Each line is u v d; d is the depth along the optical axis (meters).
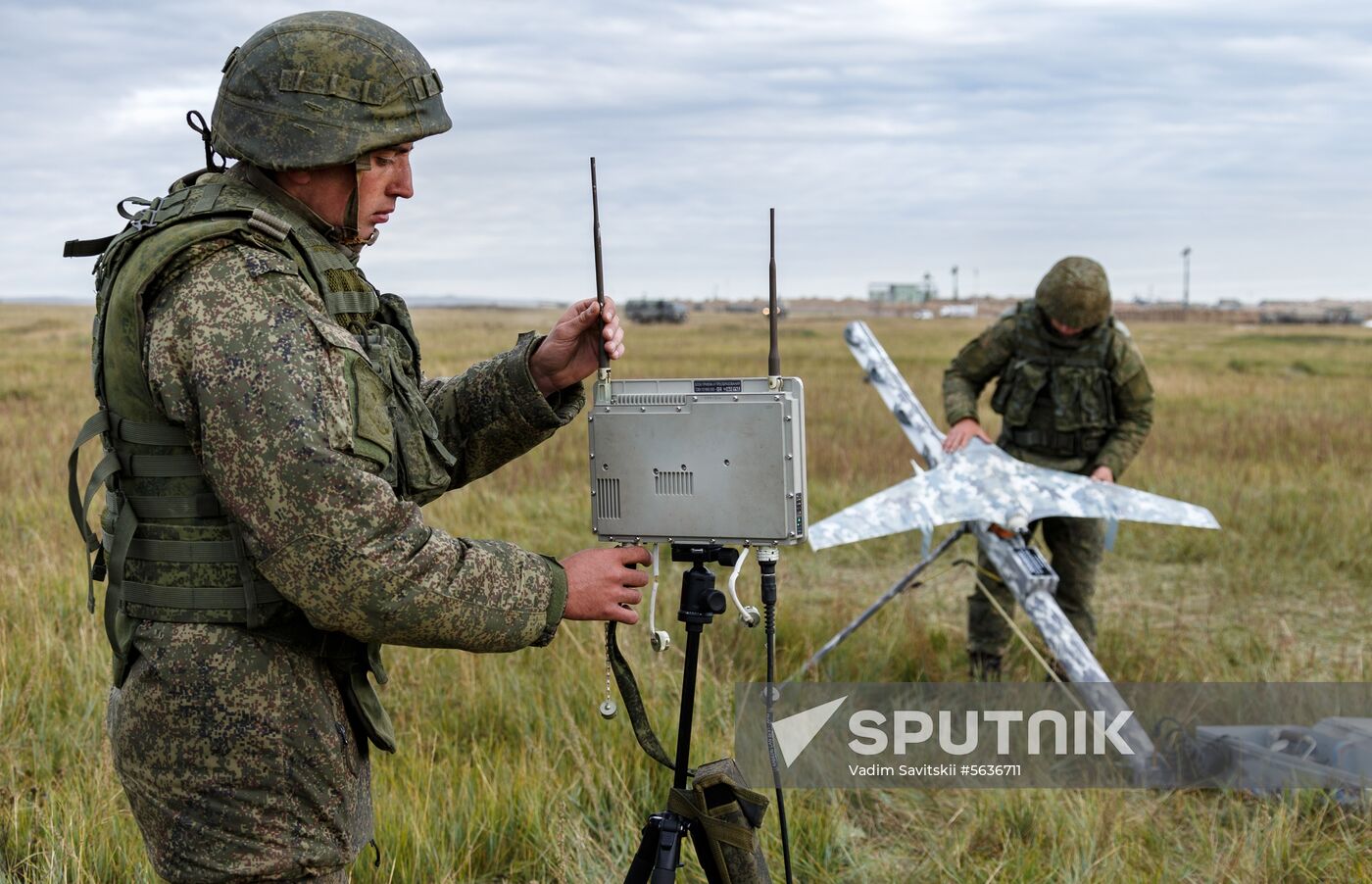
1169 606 6.55
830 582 7.11
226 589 1.95
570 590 2.07
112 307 1.95
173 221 1.97
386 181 2.13
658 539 2.23
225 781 1.96
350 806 2.11
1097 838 3.55
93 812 3.42
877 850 3.74
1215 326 87.94
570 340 2.41
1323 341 50.94
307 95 2.00
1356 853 3.48
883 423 14.32
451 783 3.83
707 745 4.12
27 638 4.98
